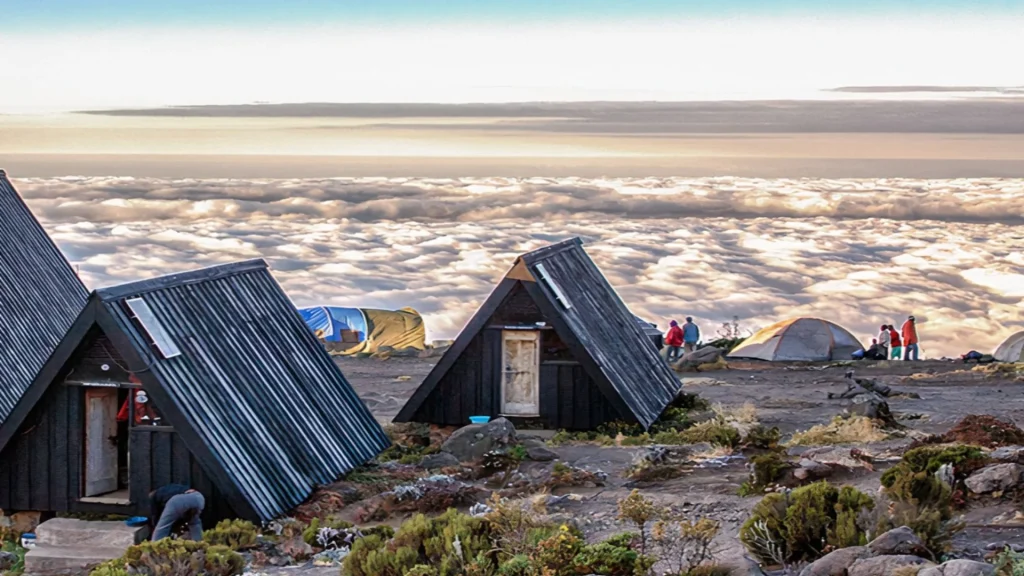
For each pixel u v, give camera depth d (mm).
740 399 39281
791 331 53500
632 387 33031
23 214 38844
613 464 26969
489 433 27500
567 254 35938
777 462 23141
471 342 32469
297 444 25156
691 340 52375
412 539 17734
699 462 25969
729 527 20234
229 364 25062
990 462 20344
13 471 23953
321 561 20219
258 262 28922
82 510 23703
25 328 35438
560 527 18094
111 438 24266
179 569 18141
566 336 31781
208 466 22641
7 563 21844
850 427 29359
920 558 14766
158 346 23312
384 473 26094
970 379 44562
